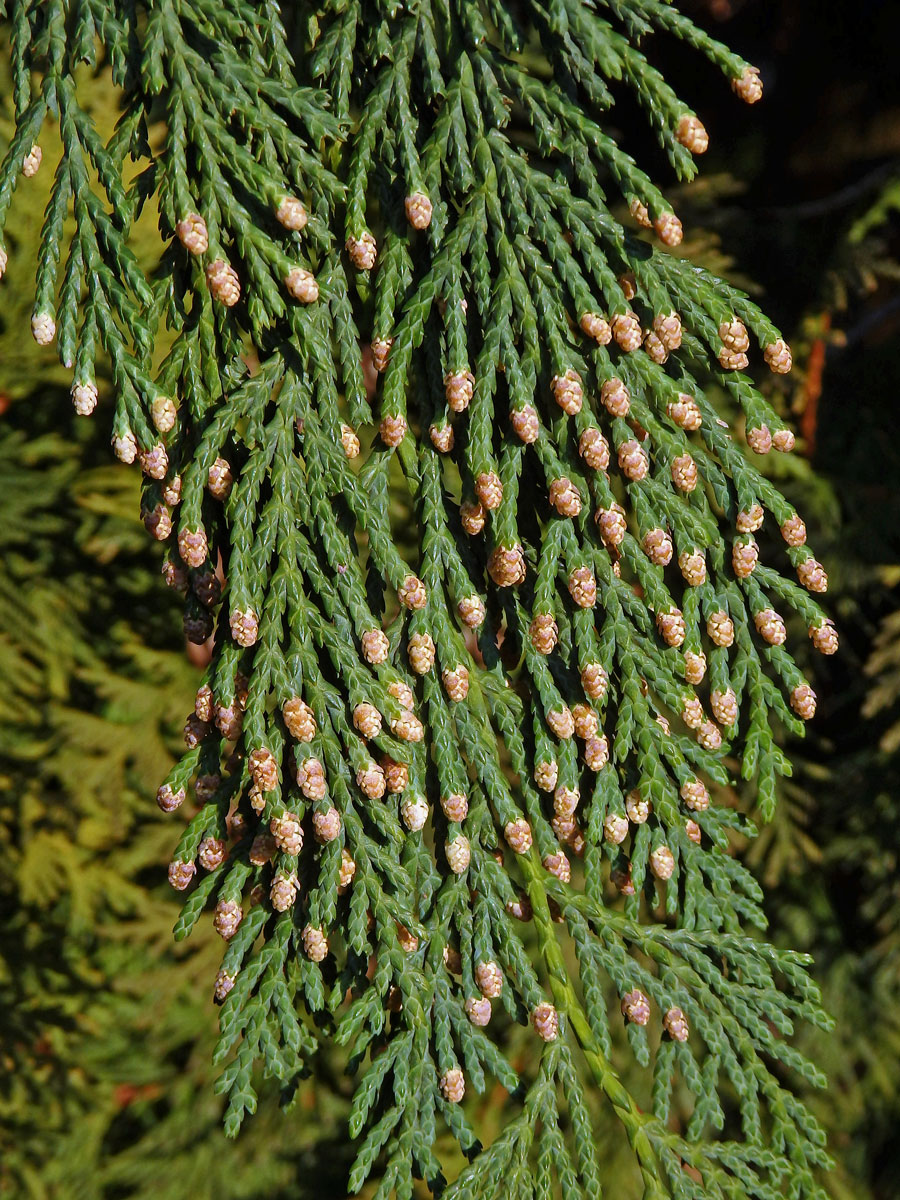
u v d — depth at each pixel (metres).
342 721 0.33
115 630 0.64
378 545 0.33
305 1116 0.65
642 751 0.34
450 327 0.33
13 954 0.62
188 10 0.33
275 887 0.32
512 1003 0.34
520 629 0.34
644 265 0.33
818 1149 0.34
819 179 0.87
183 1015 0.67
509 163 0.33
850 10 0.81
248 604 0.33
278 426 0.33
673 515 0.34
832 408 0.82
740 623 0.34
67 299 0.33
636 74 0.32
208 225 0.32
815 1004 0.34
